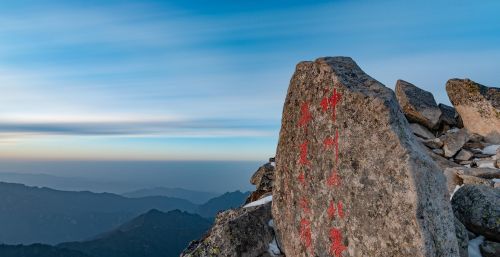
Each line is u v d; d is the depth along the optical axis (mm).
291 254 8547
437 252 5598
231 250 8961
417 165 5801
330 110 7344
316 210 7633
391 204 5918
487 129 15258
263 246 9109
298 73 8609
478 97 15547
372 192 6246
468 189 8969
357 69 7602
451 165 13617
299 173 8305
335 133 7156
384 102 6301
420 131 15961
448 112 17062
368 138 6430
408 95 16672
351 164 6707
